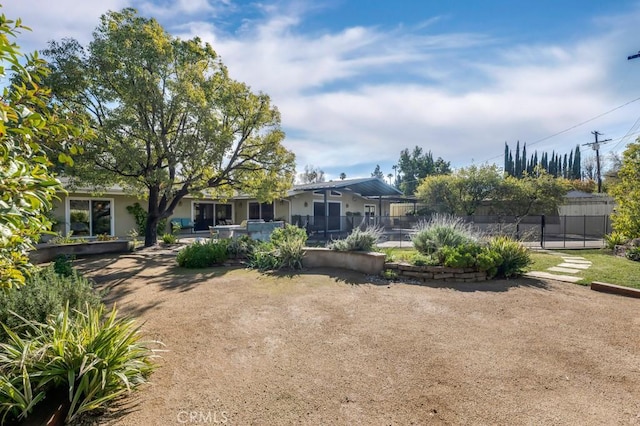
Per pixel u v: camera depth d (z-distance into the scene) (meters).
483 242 6.64
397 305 4.45
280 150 11.43
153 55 9.05
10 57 1.80
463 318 3.93
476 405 2.21
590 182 28.48
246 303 4.52
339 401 2.26
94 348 2.26
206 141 9.43
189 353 2.99
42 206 1.95
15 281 2.25
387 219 18.30
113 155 8.50
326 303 4.54
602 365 2.75
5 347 2.15
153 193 11.17
